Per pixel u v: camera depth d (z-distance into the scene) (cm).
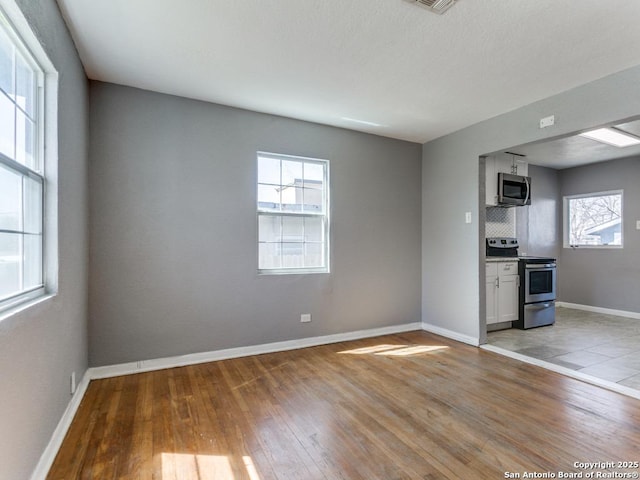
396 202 431
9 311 135
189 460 175
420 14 195
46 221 181
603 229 541
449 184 409
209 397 246
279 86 289
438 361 322
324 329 381
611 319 495
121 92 288
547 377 283
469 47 228
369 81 278
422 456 179
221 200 327
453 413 223
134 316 292
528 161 532
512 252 514
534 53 234
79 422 210
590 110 274
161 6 190
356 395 250
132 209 292
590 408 230
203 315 319
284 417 218
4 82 140
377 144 417
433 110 338
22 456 139
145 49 234
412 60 246
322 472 167
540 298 454
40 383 159
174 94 306
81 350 248
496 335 413
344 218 395
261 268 354
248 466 171
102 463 172
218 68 260
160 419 215
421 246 449
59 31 189
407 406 233
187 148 313
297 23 205
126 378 278
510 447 187
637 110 246
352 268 400
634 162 503
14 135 150
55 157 183
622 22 199
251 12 195
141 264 295
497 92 296
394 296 428
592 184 551
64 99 199
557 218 590
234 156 333
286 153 359
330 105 328
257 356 336
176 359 307
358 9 191
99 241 279
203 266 319
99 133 280
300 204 375
